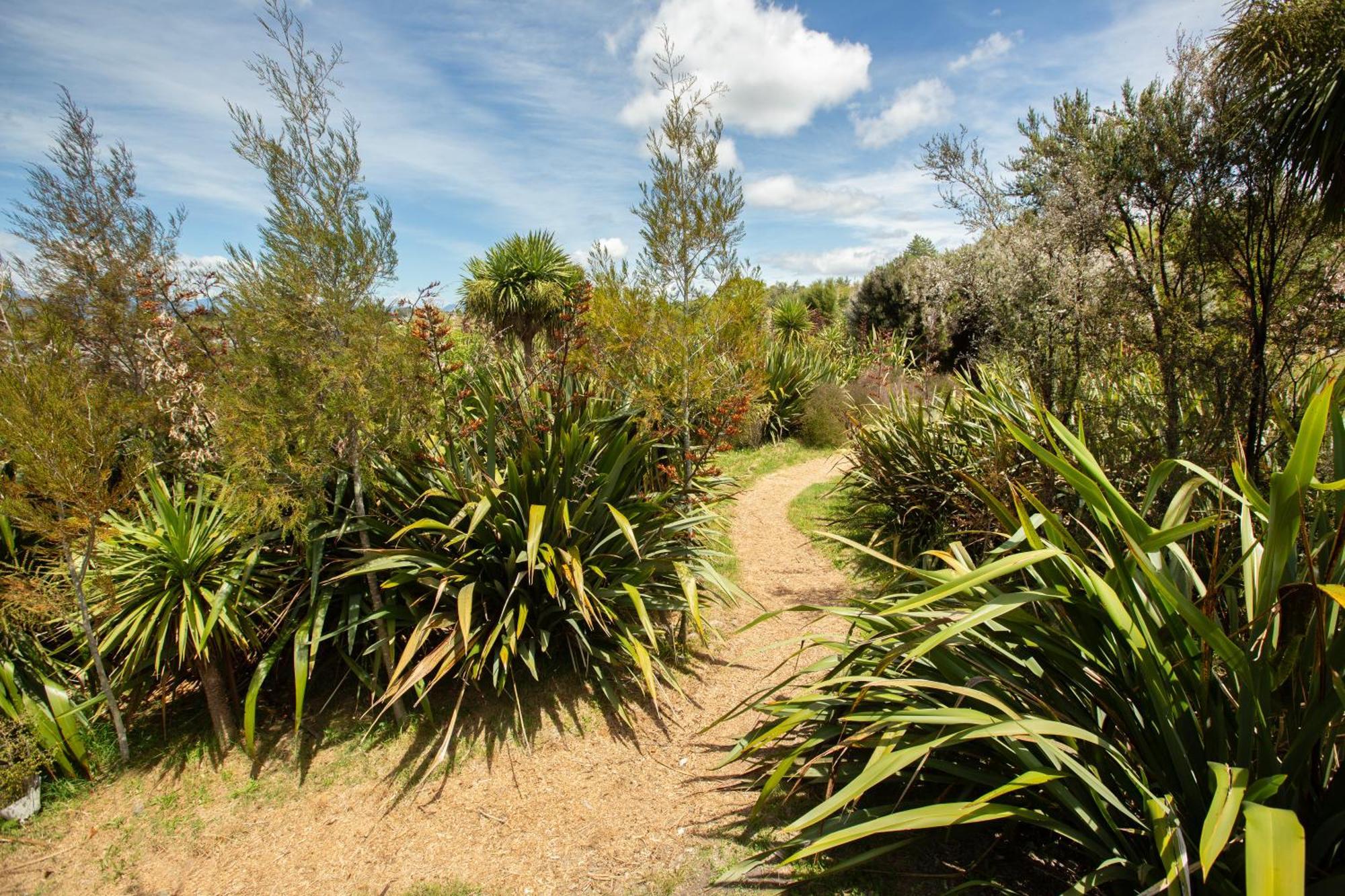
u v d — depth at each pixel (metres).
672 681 4.20
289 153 3.39
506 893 2.78
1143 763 2.18
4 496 3.34
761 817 2.90
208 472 4.47
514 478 4.20
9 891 3.04
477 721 3.95
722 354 5.46
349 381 3.52
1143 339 3.95
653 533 4.65
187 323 4.43
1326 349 3.76
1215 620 1.86
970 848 2.47
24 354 3.98
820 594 5.70
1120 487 4.00
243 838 3.28
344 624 4.04
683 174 5.12
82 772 3.73
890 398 7.78
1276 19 3.45
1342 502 2.12
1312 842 1.86
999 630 2.62
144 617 3.81
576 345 5.07
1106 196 4.04
